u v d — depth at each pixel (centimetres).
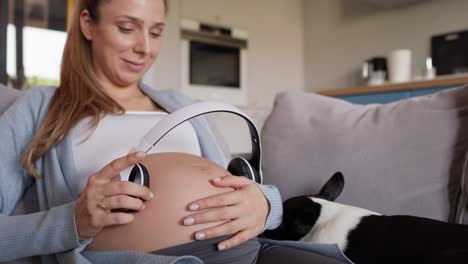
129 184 62
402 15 368
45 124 87
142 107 108
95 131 91
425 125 93
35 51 306
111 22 96
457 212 83
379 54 387
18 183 85
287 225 93
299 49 453
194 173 71
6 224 69
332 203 92
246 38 400
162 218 66
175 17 352
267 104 423
